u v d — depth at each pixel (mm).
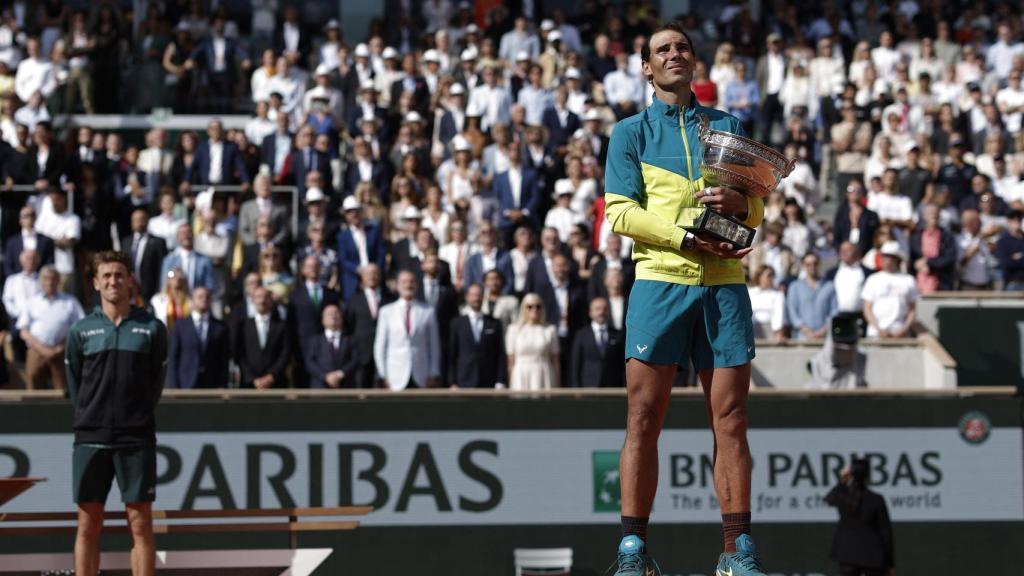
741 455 11148
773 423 27516
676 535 26969
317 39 53344
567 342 32000
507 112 43625
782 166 10984
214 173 38969
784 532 27312
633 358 11336
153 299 31266
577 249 35000
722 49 47625
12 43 49094
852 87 44594
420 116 42281
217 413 26609
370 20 53656
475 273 33812
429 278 32125
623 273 32406
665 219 11164
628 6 51281
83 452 18203
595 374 29891
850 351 29984
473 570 26719
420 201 38250
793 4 53031
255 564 18922
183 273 31469
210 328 29453
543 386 29672
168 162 40906
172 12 49312
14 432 26062
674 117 11484
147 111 46156
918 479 27578
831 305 33781
